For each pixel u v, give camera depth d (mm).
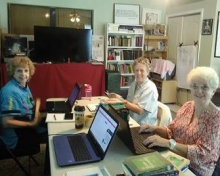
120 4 5551
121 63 5637
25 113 2072
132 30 5414
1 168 2465
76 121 1755
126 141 1474
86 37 4789
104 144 1354
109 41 5367
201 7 4684
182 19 5297
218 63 4523
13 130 1950
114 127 1324
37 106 2332
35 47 4484
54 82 4125
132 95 2459
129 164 1077
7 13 4785
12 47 4387
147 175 1010
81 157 1319
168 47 5844
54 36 4562
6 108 1920
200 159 1469
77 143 1499
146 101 2199
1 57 4492
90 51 4887
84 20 5406
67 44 4680
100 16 5473
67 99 2619
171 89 5355
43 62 4461
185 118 1715
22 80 2129
